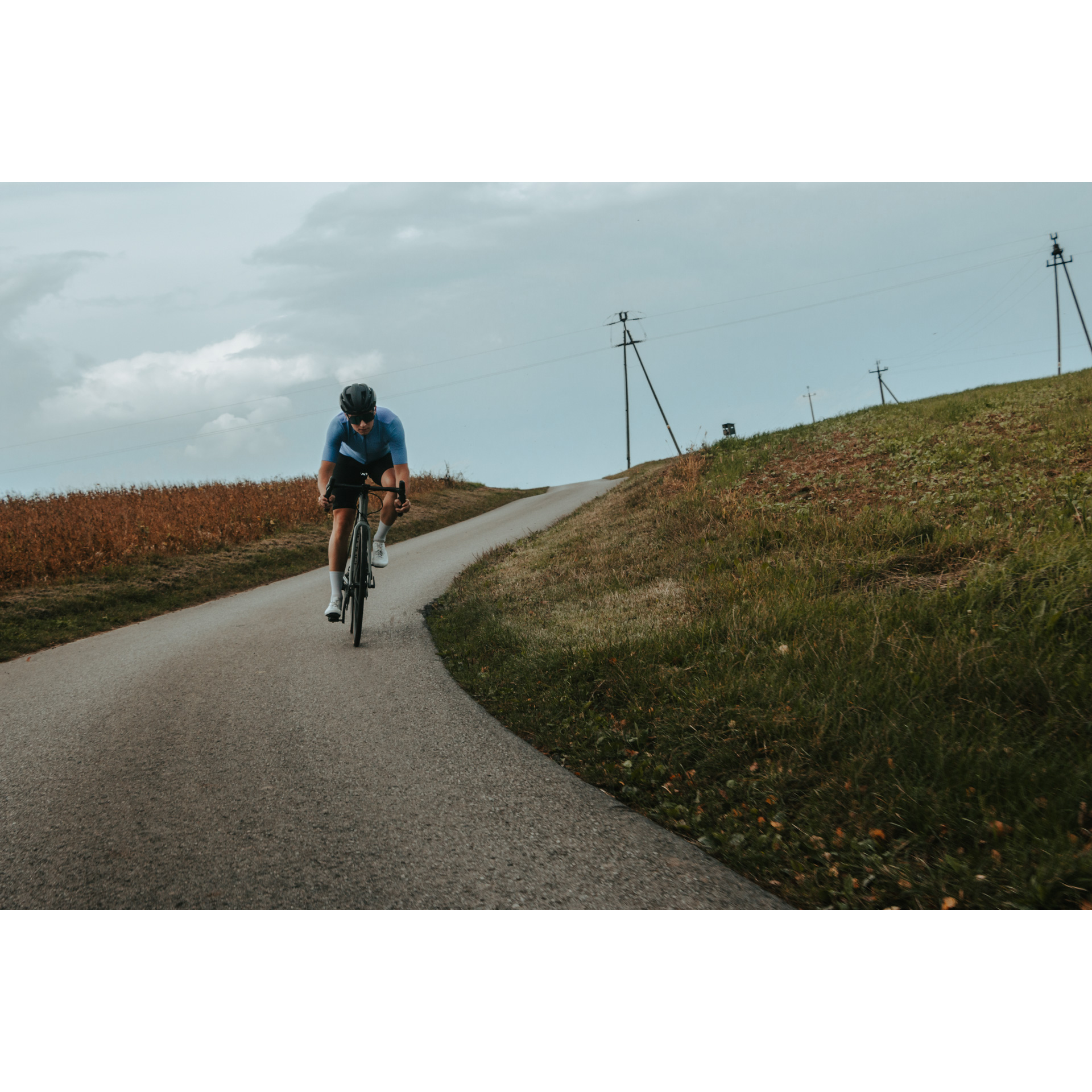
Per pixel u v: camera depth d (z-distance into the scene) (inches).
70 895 100.6
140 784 136.9
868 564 224.7
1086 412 418.3
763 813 116.3
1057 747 112.9
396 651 242.2
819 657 159.9
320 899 98.1
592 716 164.1
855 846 102.2
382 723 168.7
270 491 962.1
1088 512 222.1
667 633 200.1
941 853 98.5
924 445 438.3
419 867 104.7
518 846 110.2
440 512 1059.9
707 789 127.4
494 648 229.9
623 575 309.9
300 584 492.7
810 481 418.3
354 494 240.8
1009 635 146.9
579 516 652.1
